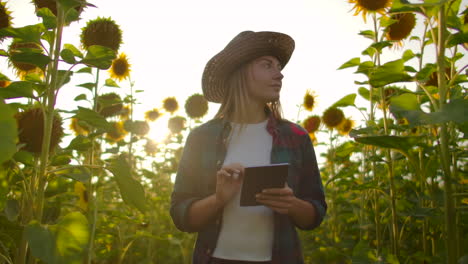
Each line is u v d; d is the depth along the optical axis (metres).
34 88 1.97
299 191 2.24
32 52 1.89
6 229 1.99
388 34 3.05
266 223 2.03
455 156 2.70
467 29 2.07
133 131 5.00
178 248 5.10
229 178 1.85
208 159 2.20
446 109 1.47
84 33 3.22
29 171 2.22
